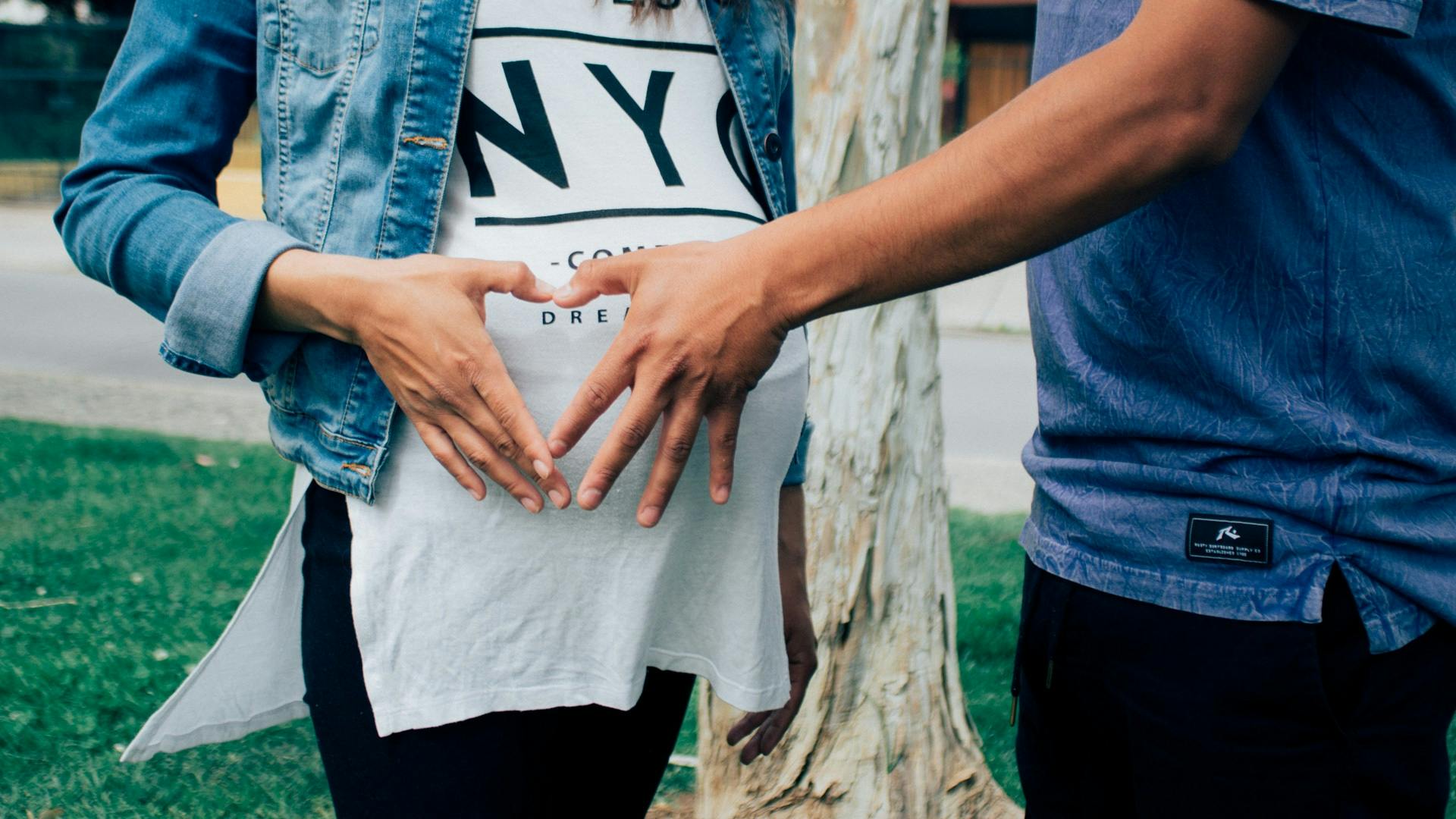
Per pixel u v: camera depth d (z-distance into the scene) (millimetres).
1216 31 1079
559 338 1319
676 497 1358
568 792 1448
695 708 3785
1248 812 1318
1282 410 1262
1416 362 1258
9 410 7695
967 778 3107
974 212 1150
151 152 1340
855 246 1178
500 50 1331
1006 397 9242
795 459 1676
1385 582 1264
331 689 1394
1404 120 1220
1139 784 1396
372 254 1330
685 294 1211
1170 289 1289
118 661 3943
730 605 1434
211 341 1303
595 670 1368
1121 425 1354
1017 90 20625
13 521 5391
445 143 1322
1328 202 1231
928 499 3020
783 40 1597
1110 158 1117
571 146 1345
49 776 3266
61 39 19125
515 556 1316
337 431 1347
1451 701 1330
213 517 5555
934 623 3045
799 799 2982
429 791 1351
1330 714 1278
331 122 1351
